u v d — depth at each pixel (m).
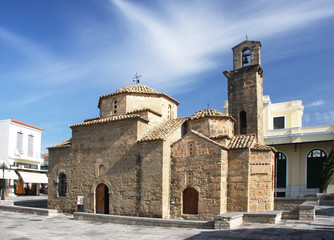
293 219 18.53
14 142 46.59
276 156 42.00
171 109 28.11
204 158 20.67
